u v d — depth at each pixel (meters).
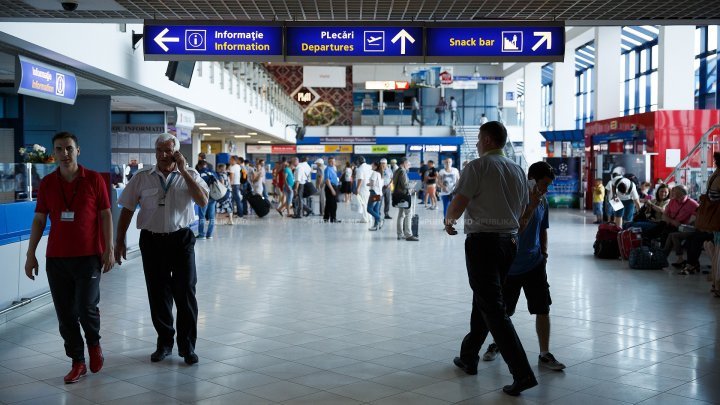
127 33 11.67
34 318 7.28
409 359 5.65
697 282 9.57
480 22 8.08
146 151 18.47
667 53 22.33
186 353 5.50
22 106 14.55
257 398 4.68
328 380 5.08
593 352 5.85
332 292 8.74
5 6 7.23
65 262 5.08
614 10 7.70
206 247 13.81
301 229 17.91
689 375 5.19
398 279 9.80
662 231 11.91
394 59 8.09
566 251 13.25
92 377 5.17
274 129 31.52
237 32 7.95
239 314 7.40
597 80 27.56
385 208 20.92
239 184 22.47
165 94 14.12
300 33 7.98
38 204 5.16
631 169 20.30
